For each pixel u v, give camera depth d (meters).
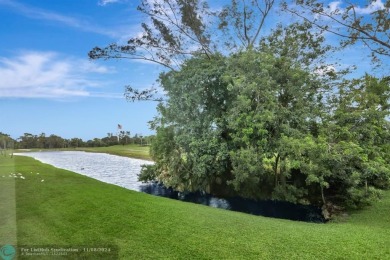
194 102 15.66
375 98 13.42
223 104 15.70
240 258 5.19
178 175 17.83
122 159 37.72
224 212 8.97
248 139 13.33
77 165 27.91
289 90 14.27
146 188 18.94
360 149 11.51
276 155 14.54
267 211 13.41
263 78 13.91
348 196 12.69
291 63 15.22
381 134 13.16
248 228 6.82
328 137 12.74
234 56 15.62
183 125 16.38
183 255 5.25
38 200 6.90
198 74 15.62
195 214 7.88
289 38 16.56
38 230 5.29
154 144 18.70
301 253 5.46
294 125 14.13
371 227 8.58
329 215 11.84
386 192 13.10
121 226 6.53
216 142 14.77
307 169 12.10
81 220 6.60
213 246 5.66
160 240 5.88
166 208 8.23
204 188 17.19
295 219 12.08
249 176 14.27
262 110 13.49
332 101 15.15
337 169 12.09
